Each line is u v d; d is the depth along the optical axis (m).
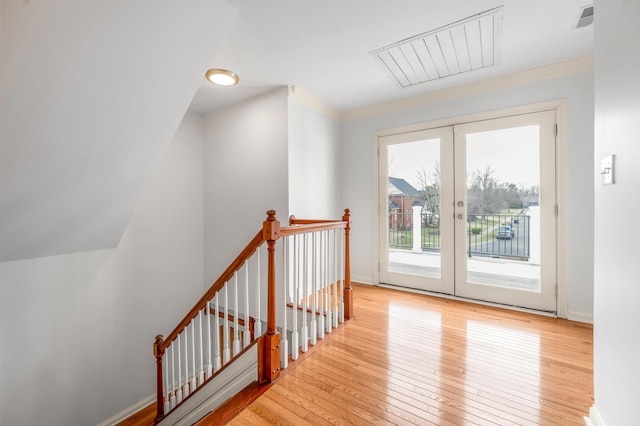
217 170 3.65
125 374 3.12
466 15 1.94
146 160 2.26
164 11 1.55
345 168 3.95
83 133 1.80
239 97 3.28
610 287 1.17
